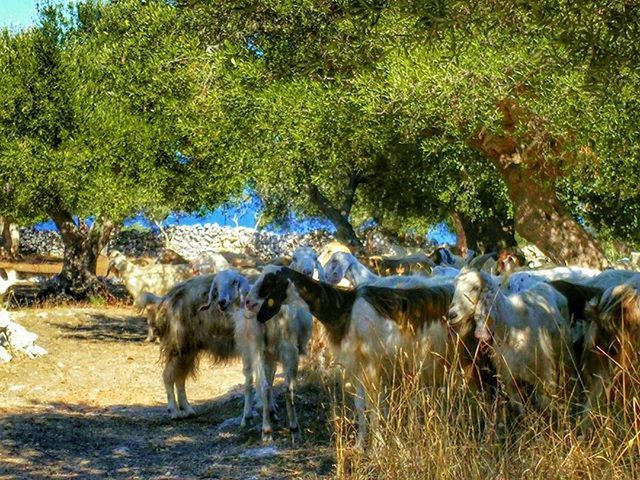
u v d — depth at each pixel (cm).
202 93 2180
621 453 647
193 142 2248
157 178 2352
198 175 2411
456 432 730
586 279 1050
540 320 837
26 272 3406
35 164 2242
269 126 1970
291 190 2814
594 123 1609
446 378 786
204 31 1420
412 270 1925
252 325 1002
